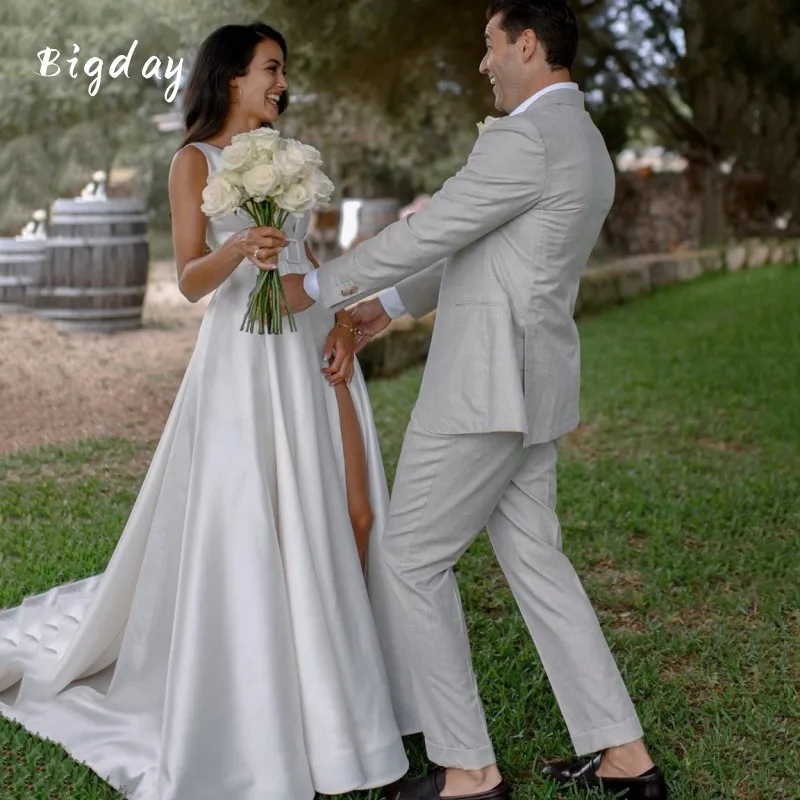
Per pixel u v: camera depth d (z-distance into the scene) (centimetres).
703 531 447
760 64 1408
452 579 251
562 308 239
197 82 261
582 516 468
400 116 1241
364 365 767
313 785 243
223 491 245
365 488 274
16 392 712
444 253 230
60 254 927
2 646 306
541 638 251
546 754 276
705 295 1195
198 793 237
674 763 269
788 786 262
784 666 325
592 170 230
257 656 241
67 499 481
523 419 229
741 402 689
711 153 1577
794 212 1577
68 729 271
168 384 753
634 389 730
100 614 276
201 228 254
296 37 933
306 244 276
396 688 277
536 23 233
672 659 333
